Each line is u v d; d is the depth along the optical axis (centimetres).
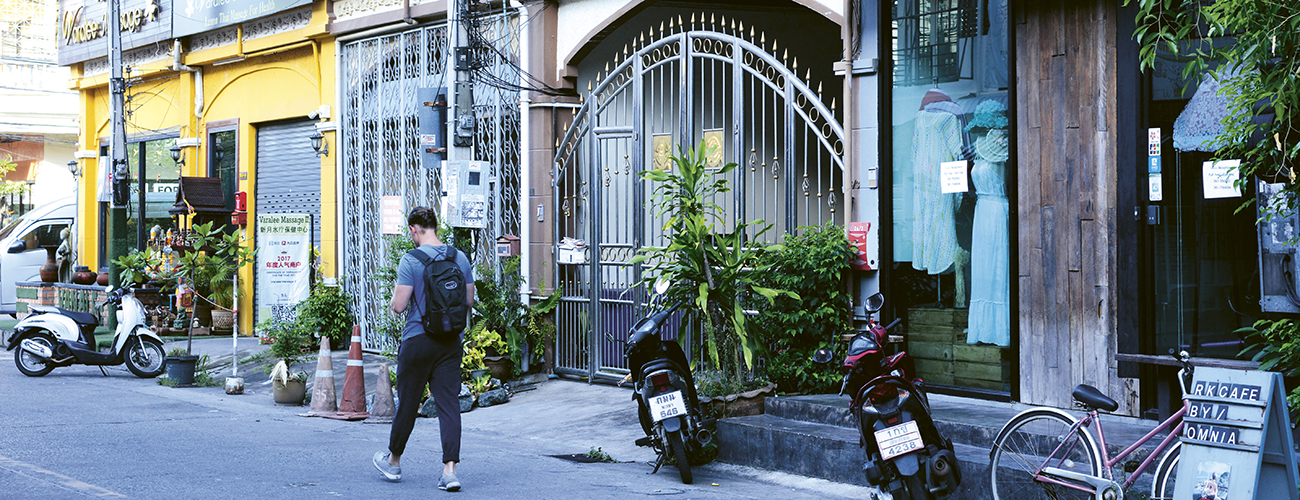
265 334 1437
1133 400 771
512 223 1234
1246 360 712
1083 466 591
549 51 1182
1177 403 731
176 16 1738
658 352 764
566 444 904
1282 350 621
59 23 2059
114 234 1672
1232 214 722
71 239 2172
